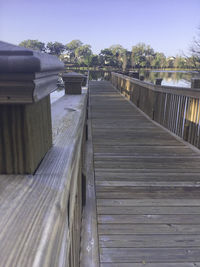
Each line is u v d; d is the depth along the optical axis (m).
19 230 0.44
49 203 0.53
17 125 0.59
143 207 2.19
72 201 0.89
